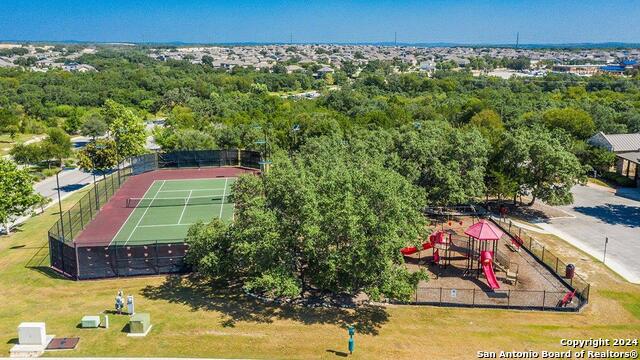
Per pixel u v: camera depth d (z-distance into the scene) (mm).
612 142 78750
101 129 111250
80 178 81500
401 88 178250
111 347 28250
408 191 36469
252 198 36156
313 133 83375
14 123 121250
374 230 31016
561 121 89062
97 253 38656
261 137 83812
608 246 47375
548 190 54938
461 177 52875
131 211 57281
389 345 28922
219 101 134125
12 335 29531
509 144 57094
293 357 27438
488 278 37531
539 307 34188
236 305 33750
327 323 31359
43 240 48062
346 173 35312
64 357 27172
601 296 36500
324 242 31562
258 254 31438
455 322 32062
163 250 39156
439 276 39531
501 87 166375
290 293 29641
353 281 32031
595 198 64875
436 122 74312
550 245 47312
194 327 30578
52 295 35719
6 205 48625
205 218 54219
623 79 178250
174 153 79688
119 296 33000
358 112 116500
